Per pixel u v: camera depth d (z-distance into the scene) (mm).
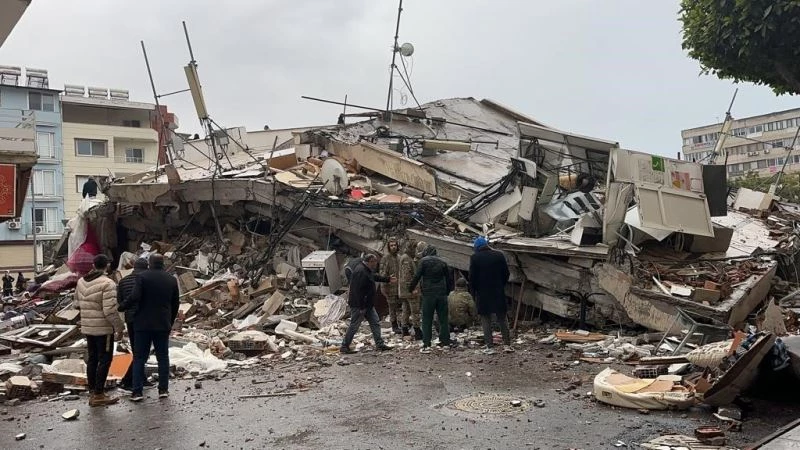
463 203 14891
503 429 5750
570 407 6445
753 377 6047
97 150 42281
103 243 20453
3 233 38938
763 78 12430
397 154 17922
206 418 6504
